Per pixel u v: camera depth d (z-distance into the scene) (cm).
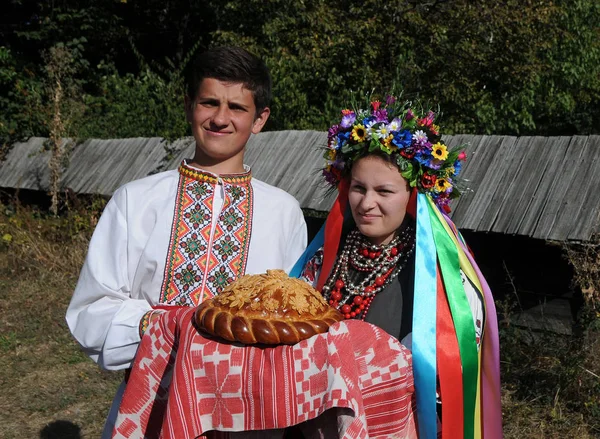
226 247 220
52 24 1284
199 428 165
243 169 234
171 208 219
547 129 1498
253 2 1020
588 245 417
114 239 215
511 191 473
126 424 185
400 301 195
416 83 922
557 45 1159
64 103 1035
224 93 216
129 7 1564
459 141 527
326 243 209
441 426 184
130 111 1027
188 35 1634
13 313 604
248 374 164
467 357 183
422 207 193
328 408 159
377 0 923
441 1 964
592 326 419
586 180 449
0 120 966
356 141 195
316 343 165
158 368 183
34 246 725
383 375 171
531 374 435
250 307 168
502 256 502
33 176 847
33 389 473
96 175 777
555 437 381
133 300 209
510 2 946
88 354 210
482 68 987
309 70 914
